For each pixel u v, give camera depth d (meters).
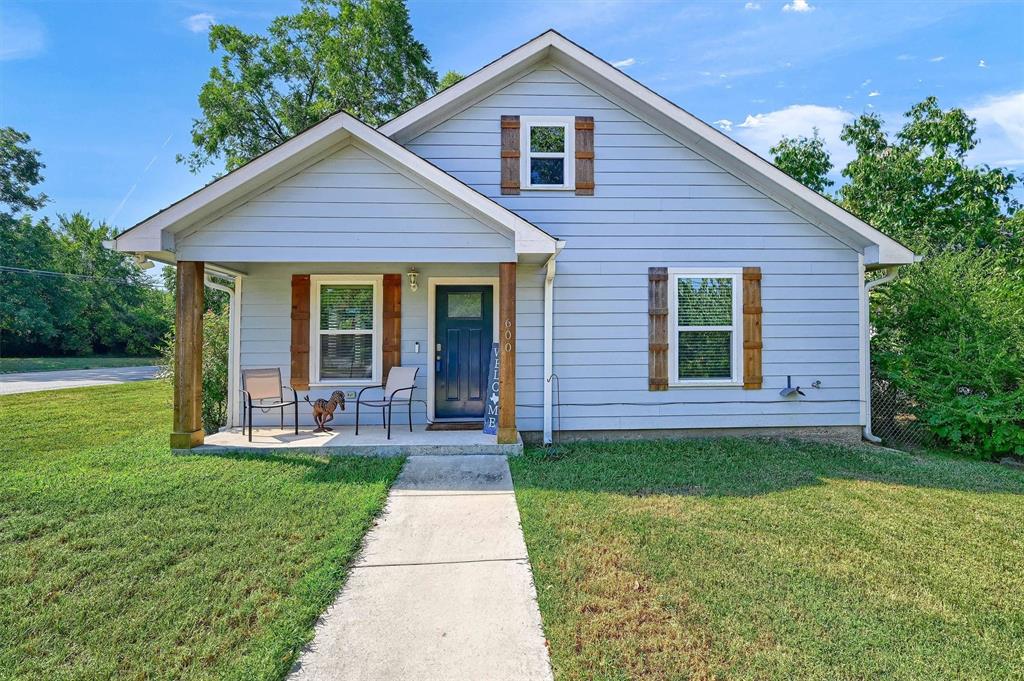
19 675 2.28
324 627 2.70
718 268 7.39
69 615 2.72
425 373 7.62
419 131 7.28
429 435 6.70
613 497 4.66
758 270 7.40
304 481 4.99
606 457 6.13
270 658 2.40
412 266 7.62
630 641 2.54
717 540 3.71
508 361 6.20
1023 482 5.26
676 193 7.38
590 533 3.83
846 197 14.77
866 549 3.59
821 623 2.69
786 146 16.81
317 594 2.96
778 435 7.41
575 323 7.32
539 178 7.38
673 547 3.59
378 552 3.61
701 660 2.39
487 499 4.73
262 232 5.92
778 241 7.43
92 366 27.22
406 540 3.82
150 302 36.44
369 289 7.68
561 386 7.30
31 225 28.22
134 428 7.94
